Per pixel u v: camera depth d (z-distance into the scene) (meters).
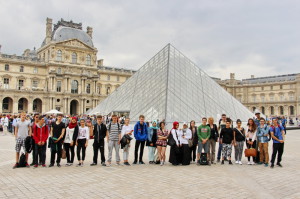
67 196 12.53
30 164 20.58
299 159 23.48
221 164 21.16
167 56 51.91
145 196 12.52
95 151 20.47
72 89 124.19
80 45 127.50
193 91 47.66
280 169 19.05
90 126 23.03
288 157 24.61
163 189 13.70
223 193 13.03
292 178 16.25
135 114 46.44
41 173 17.50
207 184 14.70
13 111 110.81
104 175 16.94
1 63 113.38
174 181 15.38
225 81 184.25
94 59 131.75
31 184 14.68
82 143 20.31
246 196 12.58
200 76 52.25
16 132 19.55
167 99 43.16
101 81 139.25
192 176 16.67
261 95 170.38
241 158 23.69
